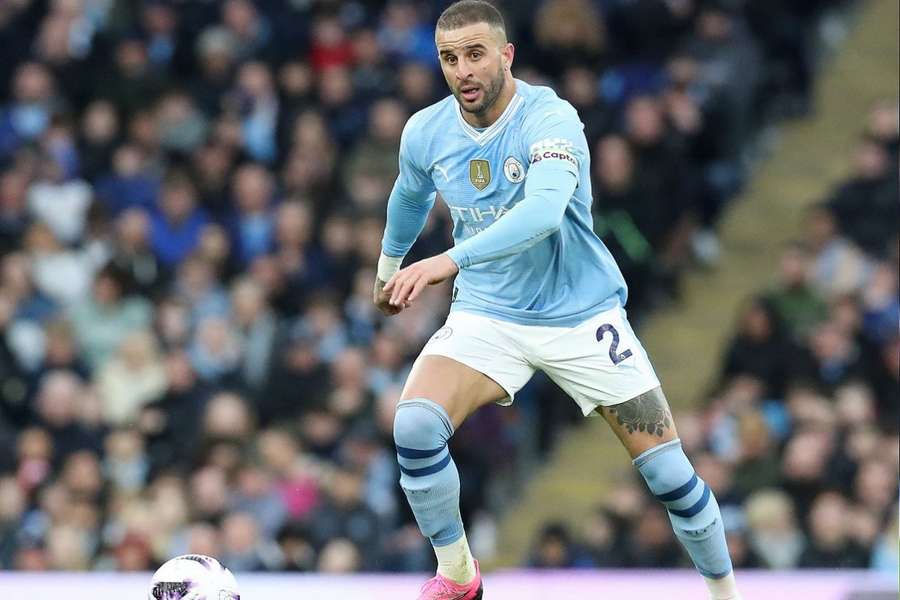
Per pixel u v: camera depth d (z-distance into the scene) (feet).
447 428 67.00
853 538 126.52
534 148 64.54
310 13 173.68
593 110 160.56
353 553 127.13
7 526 131.95
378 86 168.76
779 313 148.87
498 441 142.72
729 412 139.54
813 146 181.98
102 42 171.01
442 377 67.36
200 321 147.74
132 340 142.82
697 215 165.68
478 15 64.75
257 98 166.81
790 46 180.75
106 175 163.22
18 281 149.89
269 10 174.81
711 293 167.84
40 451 136.36
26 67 171.32
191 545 125.08
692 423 138.82
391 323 147.13
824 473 130.72
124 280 150.00
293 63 171.42
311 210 157.89
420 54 173.68
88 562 130.72
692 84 165.89
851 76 190.60
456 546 68.59
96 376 145.59
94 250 155.53
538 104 65.98
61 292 152.25
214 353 144.77
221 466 131.44
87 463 134.21
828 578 93.50
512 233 62.03
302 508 130.52
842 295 150.00
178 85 168.96
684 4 171.22
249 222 157.79
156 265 153.89
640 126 158.10
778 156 181.37
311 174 160.45
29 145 165.17
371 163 161.79
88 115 165.78
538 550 127.95
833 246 154.40
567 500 149.69
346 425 137.59
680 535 68.90
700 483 68.54
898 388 145.69
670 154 159.74
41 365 144.46
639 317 158.40
